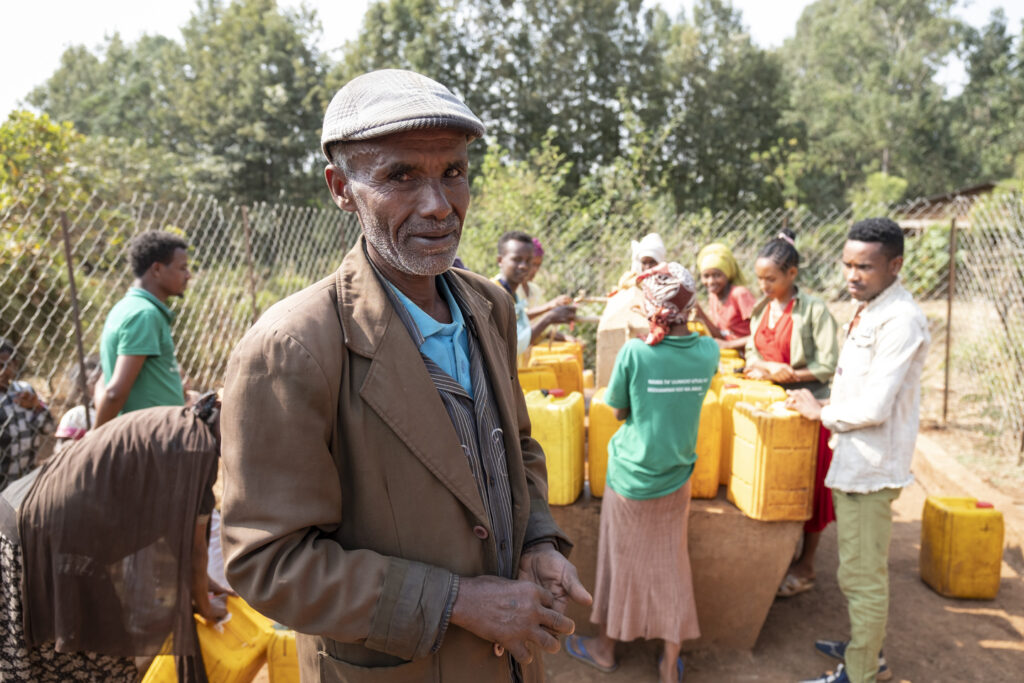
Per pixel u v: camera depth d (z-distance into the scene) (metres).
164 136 34.53
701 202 23.16
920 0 48.41
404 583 1.14
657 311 2.76
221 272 7.42
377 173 1.15
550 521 1.52
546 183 9.59
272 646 2.52
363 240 1.28
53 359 5.32
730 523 3.23
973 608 3.79
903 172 46.44
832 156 45.56
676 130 23.55
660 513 2.94
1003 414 6.08
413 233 1.17
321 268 8.47
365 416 1.18
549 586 1.39
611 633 3.07
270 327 1.14
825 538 4.66
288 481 1.12
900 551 4.41
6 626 2.25
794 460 3.08
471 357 1.40
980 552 3.79
